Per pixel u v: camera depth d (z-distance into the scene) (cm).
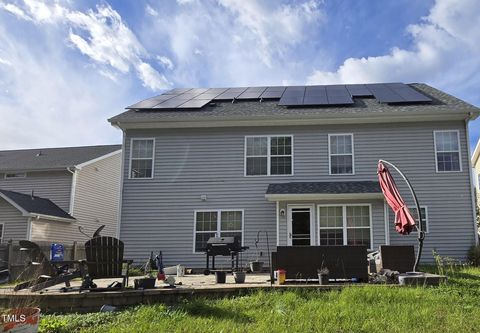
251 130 1455
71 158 2036
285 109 1461
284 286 732
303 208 1338
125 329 523
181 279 958
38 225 1683
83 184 1941
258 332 496
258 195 1407
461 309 592
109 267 722
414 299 650
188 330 512
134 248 1412
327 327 514
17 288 706
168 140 1475
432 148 1371
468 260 1280
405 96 1472
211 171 1441
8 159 2125
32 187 1925
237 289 720
